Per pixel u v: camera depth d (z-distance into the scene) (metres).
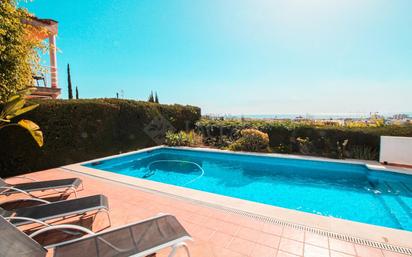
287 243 2.94
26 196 4.92
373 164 7.98
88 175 6.64
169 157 11.54
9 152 6.93
